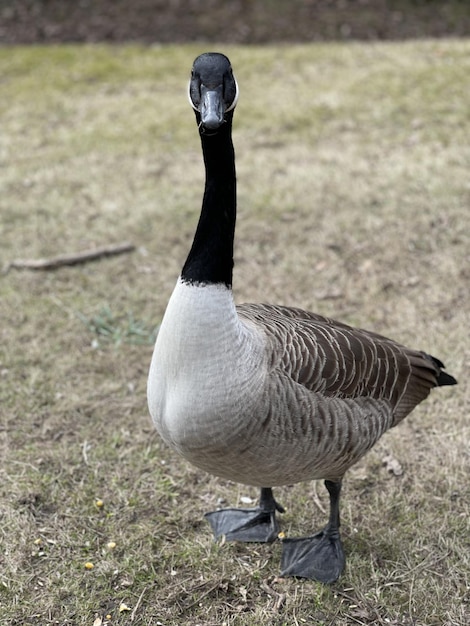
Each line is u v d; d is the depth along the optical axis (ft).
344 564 12.39
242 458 10.41
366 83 32.42
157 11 41.93
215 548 12.83
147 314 19.44
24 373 17.26
